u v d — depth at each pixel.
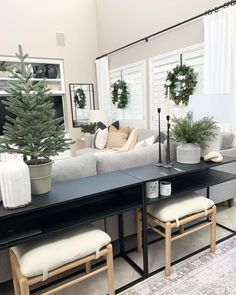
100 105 5.97
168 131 2.08
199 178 2.24
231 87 3.06
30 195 1.39
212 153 2.16
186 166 2.07
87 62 5.94
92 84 6.07
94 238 1.51
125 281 1.82
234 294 1.62
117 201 1.81
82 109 5.99
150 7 4.28
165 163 2.16
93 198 1.82
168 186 1.87
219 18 3.09
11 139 1.42
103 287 1.78
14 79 1.51
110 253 1.53
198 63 3.62
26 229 1.42
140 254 2.14
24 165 1.35
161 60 4.22
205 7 3.38
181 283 1.75
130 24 4.80
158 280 1.79
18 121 1.41
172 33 3.94
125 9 4.88
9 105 1.42
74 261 1.42
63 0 5.46
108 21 5.45
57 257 1.36
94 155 2.02
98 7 5.76
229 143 2.89
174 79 3.80
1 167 1.32
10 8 4.92
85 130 5.54
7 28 4.93
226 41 3.04
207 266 1.91
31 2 5.12
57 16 5.44
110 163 2.03
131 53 4.89
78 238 1.50
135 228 2.20
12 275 1.61
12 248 1.48
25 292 1.29
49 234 1.41
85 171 1.91
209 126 2.09
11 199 1.31
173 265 1.95
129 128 4.98
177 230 2.41
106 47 5.67
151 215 1.94
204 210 1.98
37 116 1.43
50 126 1.49
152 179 1.76
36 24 5.22
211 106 2.10
